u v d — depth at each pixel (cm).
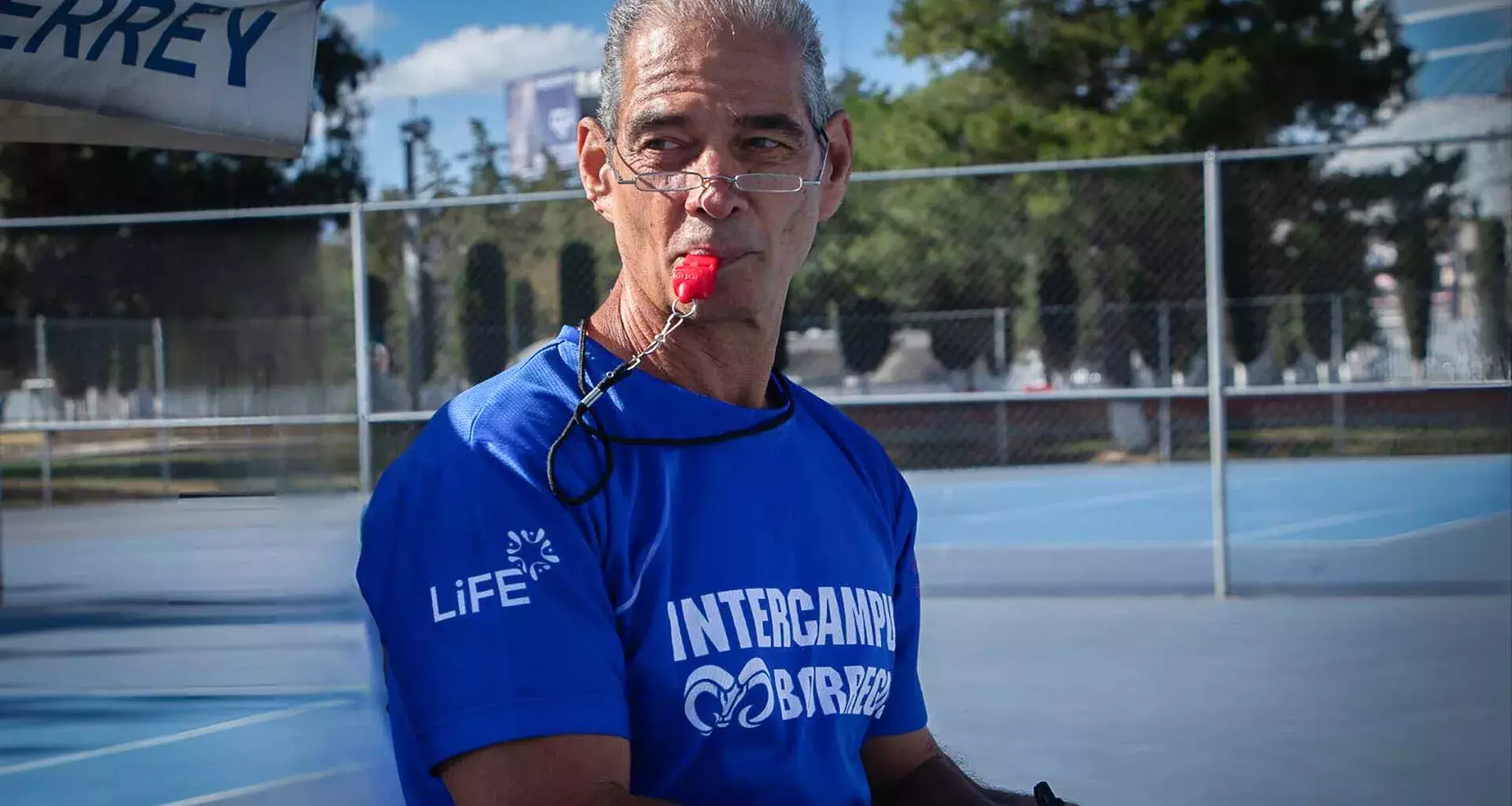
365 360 902
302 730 582
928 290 1163
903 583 170
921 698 175
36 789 509
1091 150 2180
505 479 132
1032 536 1205
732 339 150
